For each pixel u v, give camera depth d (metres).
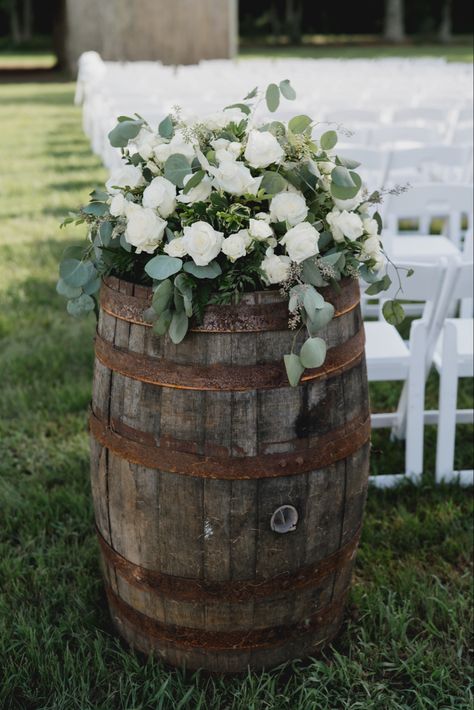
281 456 2.38
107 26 22.72
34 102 19.42
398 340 3.94
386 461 4.00
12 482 3.83
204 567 2.48
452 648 2.79
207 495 2.39
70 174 10.66
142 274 2.46
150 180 2.53
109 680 2.64
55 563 3.25
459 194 4.58
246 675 2.66
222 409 2.34
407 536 3.41
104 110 10.28
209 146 2.47
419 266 3.43
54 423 4.33
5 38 49.59
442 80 11.32
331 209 2.46
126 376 2.44
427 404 4.53
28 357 5.05
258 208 2.38
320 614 2.69
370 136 6.82
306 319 2.28
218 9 21.89
